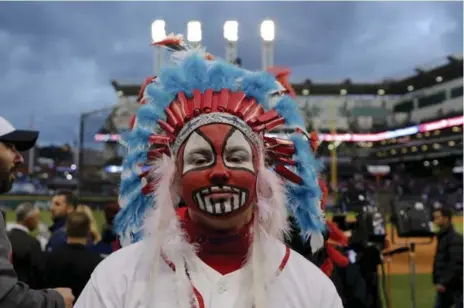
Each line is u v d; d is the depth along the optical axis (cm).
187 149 138
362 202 398
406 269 942
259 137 145
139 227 155
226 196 134
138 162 154
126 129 178
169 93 152
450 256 511
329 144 3872
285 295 139
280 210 144
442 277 516
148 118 153
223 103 142
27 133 205
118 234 163
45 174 4162
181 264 138
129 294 135
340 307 147
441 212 527
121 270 139
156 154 149
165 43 170
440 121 3684
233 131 138
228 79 151
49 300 168
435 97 4062
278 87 158
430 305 688
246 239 145
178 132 143
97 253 311
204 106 141
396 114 4297
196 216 144
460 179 3794
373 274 364
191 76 150
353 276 302
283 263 143
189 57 153
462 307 497
